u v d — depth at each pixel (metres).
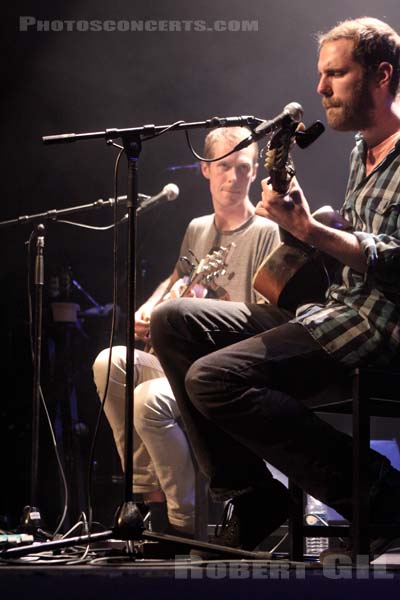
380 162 2.59
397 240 2.41
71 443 4.71
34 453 3.33
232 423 2.41
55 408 4.82
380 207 2.53
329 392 2.60
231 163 4.06
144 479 3.84
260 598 1.63
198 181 5.89
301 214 2.34
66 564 2.10
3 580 1.61
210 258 3.84
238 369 2.40
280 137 2.29
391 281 2.38
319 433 2.38
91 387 4.94
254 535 2.53
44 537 3.29
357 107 2.60
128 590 1.61
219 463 2.58
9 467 4.82
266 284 2.70
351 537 2.35
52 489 4.77
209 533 3.64
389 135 2.64
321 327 2.42
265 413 2.38
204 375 2.41
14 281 5.93
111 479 4.55
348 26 2.62
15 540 2.48
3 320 5.60
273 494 2.54
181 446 3.65
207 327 2.66
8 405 4.95
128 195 2.38
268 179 2.38
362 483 2.26
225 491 2.56
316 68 5.76
